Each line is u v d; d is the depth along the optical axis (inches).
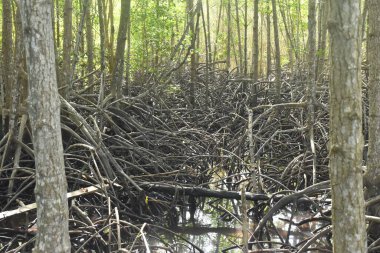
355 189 141.7
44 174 149.6
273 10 564.1
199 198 382.3
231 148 478.0
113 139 389.7
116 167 335.9
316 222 313.0
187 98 620.1
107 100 434.6
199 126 563.2
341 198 142.8
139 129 433.1
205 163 443.2
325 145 395.5
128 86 524.7
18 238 256.8
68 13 389.4
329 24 137.9
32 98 148.5
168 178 390.0
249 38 1170.6
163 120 507.2
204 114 587.2
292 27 738.2
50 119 149.1
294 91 601.9
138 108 466.3
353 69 137.1
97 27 698.2
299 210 335.0
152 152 408.2
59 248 151.8
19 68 319.0
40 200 150.7
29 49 146.6
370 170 237.6
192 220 350.9
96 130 352.5
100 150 335.9
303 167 368.5
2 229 261.1
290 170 377.4
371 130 238.1
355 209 142.0
